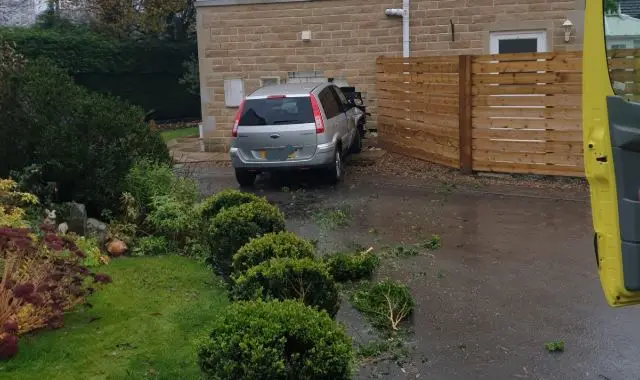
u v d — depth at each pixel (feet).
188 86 79.92
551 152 35.65
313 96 36.60
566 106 34.60
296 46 49.52
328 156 36.58
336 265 21.33
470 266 22.63
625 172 11.60
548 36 44.50
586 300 19.16
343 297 19.83
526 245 24.95
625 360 15.42
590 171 12.50
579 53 33.58
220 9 50.19
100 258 22.17
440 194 34.35
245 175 38.01
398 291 18.85
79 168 25.73
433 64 40.45
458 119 38.68
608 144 11.83
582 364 15.28
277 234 19.13
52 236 17.31
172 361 15.23
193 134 65.10
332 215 30.09
